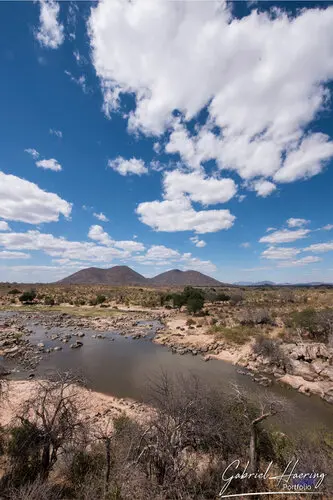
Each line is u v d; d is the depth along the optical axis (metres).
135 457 8.46
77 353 31.50
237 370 25.41
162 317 57.03
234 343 32.78
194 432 8.70
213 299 79.50
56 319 53.72
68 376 11.13
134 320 54.19
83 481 8.60
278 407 10.56
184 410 8.84
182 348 33.19
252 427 9.55
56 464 9.77
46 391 9.91
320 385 20.47
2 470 8.90
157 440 8.25
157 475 7.99
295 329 33.78
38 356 29.73
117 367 26.47
